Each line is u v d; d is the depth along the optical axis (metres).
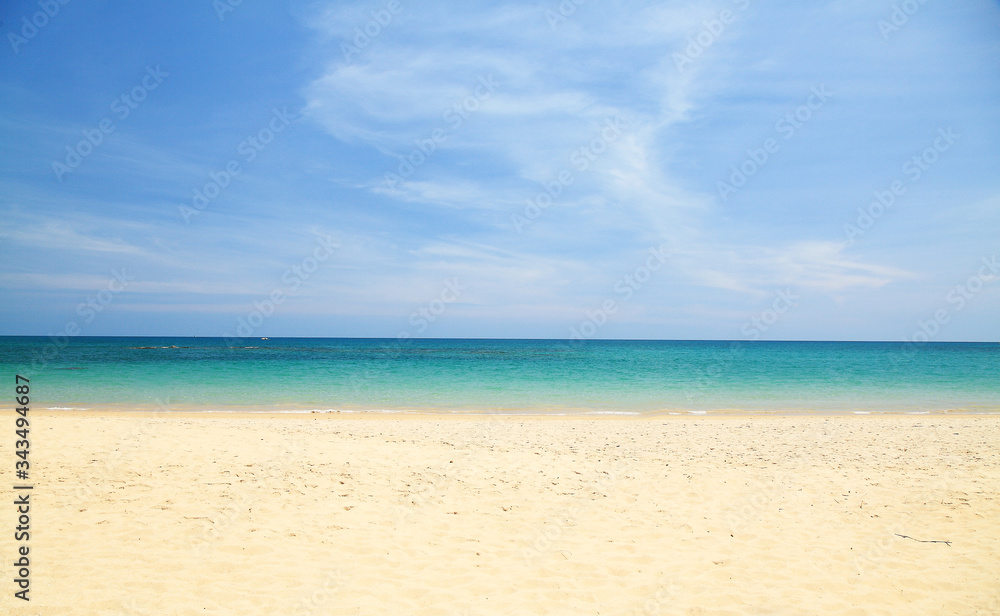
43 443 10.09
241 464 8.89
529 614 4.45
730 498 7.59
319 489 7.69
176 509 6.68
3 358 41.62
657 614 4.46
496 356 52.84
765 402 20.81
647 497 7.63
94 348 66.44
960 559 5.49
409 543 5.89
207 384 24.61
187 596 4.57
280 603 4.52
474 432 13.05
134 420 13.77
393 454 10.05
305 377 28.31
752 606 4.59
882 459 10.02
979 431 13.47
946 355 56.12
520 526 6.47
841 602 4.64
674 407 19.47
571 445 11.34
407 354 56.91
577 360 46.75
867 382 27.50
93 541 5.63
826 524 6.56
